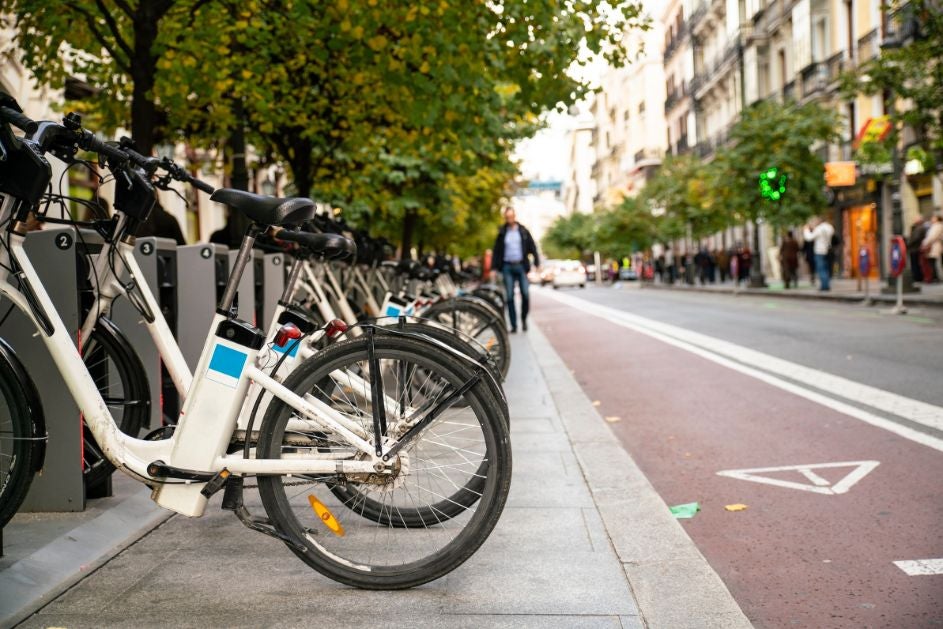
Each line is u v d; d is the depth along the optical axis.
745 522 4.52
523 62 9.56
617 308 24.94
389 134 12.32
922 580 3.61
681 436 6.70
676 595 3.38
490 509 3.38
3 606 3.21
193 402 3.45
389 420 3.46
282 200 3.44
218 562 3.75
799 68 40.44
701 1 56.66
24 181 3.26
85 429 4.45
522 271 15.81
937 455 5.60
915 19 20.81
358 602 3.30
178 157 18.27
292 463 3.41
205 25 9.57
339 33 9.40
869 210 34.88
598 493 4.84
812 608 3.40
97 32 9.38
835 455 5.77
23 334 4.30
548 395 8.31
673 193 44.09
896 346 11.12
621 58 9.81
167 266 5.59
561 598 3.32
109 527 4.13
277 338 3.47
